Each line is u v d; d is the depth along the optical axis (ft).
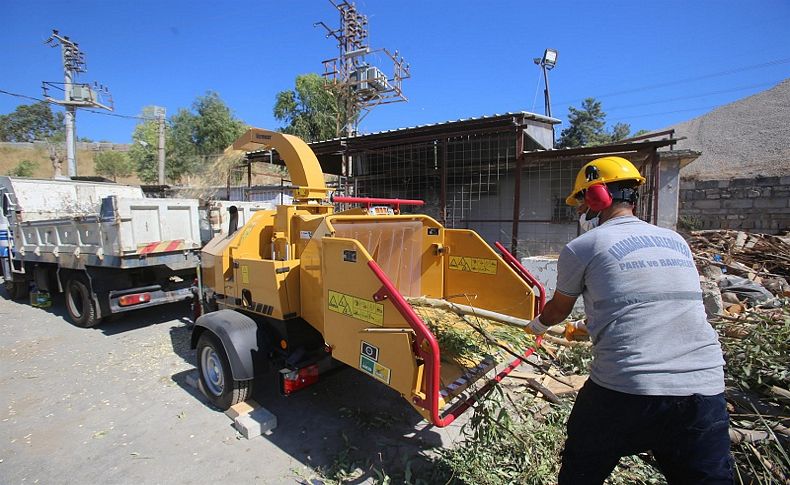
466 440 9.41
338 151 36.37
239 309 12.81
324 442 10.68
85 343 18.19
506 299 11.80
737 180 45.60
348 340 8.97
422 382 7.73
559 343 14.02
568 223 32.65
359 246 8.51
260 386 13.75
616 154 27.25
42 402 12.91
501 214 35.81
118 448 10.48
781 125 75.31
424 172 38.52
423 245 13.34
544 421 10.39
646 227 6.29
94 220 18.04
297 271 11.19
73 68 67.97
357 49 73.87
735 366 11.11
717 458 5.55
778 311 13.80
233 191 51.83
